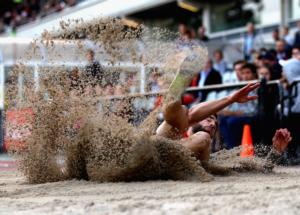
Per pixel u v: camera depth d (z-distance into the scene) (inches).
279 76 922.1
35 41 522.6
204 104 510.0
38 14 2447.1
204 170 465.7
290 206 302.0
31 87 514.9
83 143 484.1
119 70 518.0
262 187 390.0
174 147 464.1
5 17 2790.4
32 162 509.4
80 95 501.7
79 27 525.7
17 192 427.2
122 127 463.2
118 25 524.1
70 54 519.5
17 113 515.2
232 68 1192.2
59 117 496.7
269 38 1635.1
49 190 431.5
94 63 517.0
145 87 513.3
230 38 1774.1
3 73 1309.1
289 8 1545.3
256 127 861.8
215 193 366.3
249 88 513.7
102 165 469.1
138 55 519.2
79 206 331.6
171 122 486.9
